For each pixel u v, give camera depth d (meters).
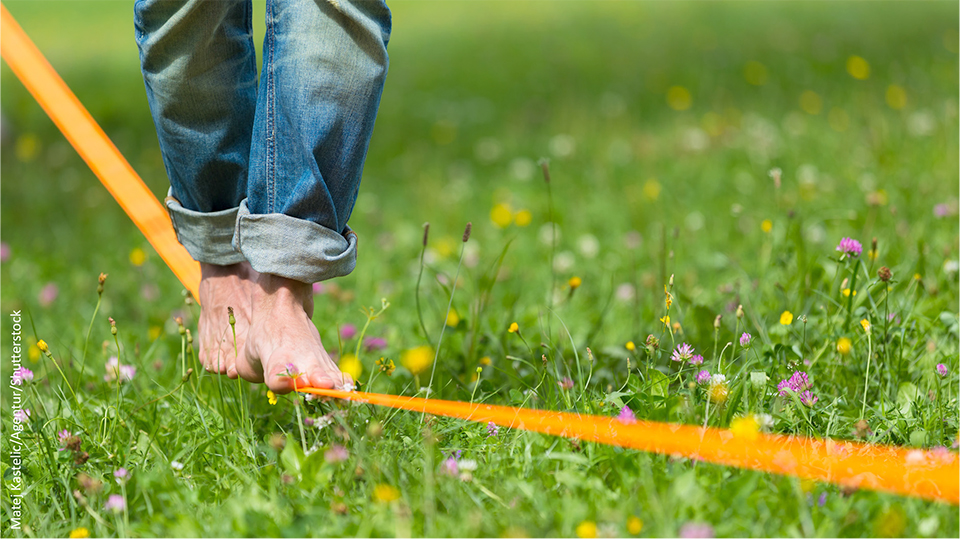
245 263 1.93
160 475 1.57
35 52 2.52
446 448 1.68
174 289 3.72
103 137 2.36
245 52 1.85
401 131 7.63
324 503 1.48
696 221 4.22
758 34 10.20
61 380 2.31
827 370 2.03
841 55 8.55
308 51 1.66
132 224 5.03
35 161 6.73
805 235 3.51
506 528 1.37
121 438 1.91
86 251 4.44
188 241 1.94
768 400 1.81
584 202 4.90
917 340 2.18
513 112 7.96
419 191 5.50
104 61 12.16
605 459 1.53
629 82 8.70
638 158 5.83
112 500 1.49
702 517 1.37
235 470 1.61
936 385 1.92
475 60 10.58
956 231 3.34
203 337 1.94
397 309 3.20
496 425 1.72
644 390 1.78
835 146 5.23
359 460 1.57
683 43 10.27
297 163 1.69
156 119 1.84
